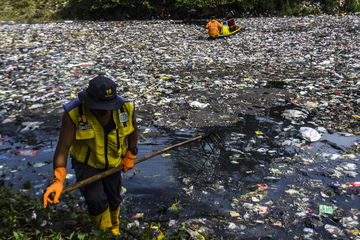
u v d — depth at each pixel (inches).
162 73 370.9
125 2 869.8
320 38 550.3
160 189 159.0
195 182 165.0
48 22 840.3
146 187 160.7
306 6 905.5
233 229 131.2
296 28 666.2
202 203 148.5
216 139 211.3
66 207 141.2
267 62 406.3
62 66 403.5
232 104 272.5
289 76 351.3
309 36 572.1
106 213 112.2
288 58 426.6
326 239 125.9
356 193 154.3
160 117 247.3
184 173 172.9
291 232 129.8
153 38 590.9
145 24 774.5
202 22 804.6
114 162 110.3
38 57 454.0
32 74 372.2
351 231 129.6
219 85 323.6
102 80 98.0
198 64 406.9
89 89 98.3
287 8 896.3
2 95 299.7
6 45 533.6
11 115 251.9
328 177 167.8
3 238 112.3
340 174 169.8
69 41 570.3
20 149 200.5
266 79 342.3
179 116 248.7
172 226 132.4
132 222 133.0
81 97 99.0
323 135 215.6
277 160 185.3
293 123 233.9
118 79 345.1
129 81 339.0
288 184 162.7
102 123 103.0
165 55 453.4
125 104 105.7
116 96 102.0
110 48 512.4
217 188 159.5
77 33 643.5
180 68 390.3
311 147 200.4
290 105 269.4
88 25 765.9
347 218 136.6
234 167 178.9
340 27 641.0
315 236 127.4
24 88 322.3
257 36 592.1
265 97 286.8
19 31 681.6
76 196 149.8
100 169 109.7
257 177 169.3
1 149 198.8
